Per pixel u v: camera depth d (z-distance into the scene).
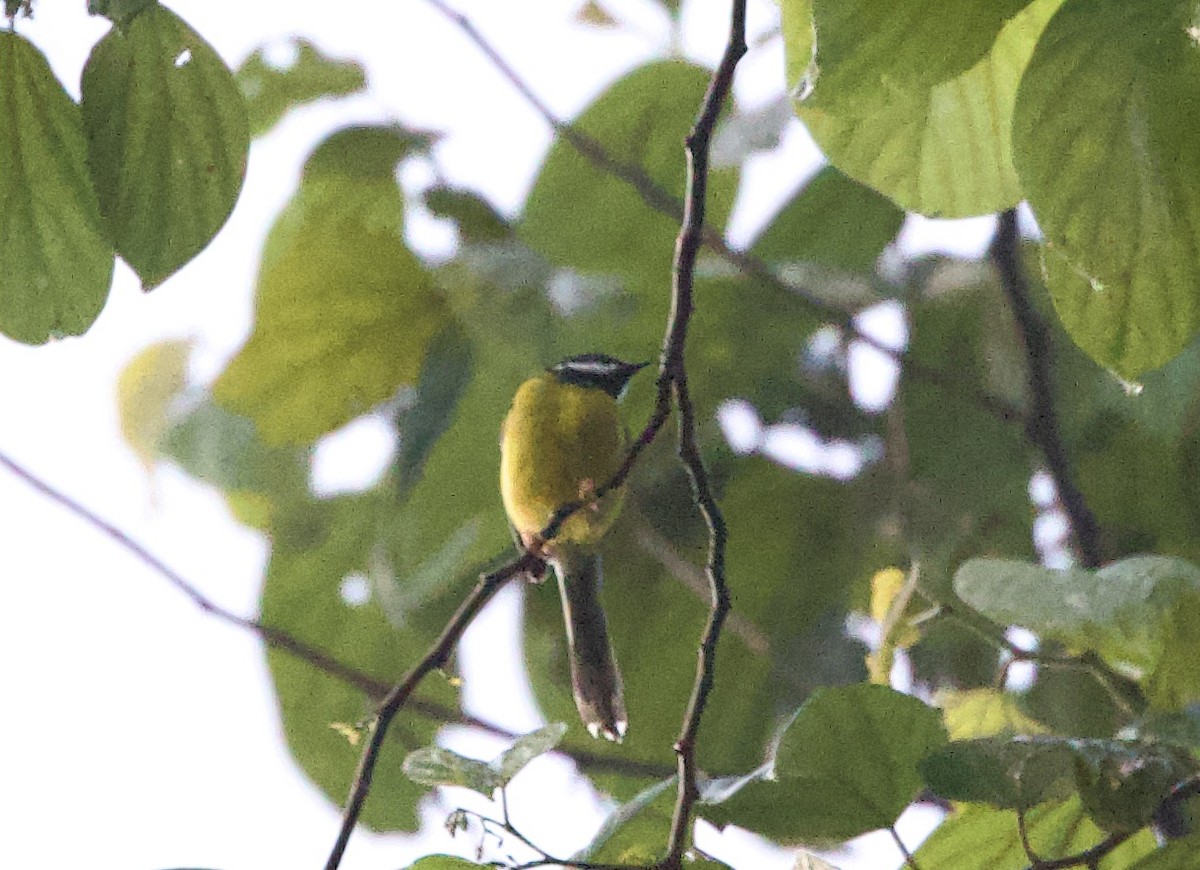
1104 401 10.07
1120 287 4.27
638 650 11.16
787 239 10.66
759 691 11.04
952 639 9.80
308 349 10.00
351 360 10.01
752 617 11.04
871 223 10.58
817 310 10.17
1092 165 4.18
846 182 10.48
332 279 9.85
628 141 10.25
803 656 10.76
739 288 10.53
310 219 9.84
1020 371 10.47
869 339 10.06
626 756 10.94
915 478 10.65
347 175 9.80
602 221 10.16
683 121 10.20
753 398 10.90
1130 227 4.21
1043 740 5.54
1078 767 5.37
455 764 5.71
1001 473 10.51
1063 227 4.21
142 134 5.02
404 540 10.63
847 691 5.73
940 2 4.26
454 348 9.70
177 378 10.27
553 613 11.09
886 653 7.17
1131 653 5.70
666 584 11.19
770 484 11.00
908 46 4.30
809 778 5.80
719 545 6.20
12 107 5.01
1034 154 4.19
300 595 11.01
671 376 6.09
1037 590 5.76
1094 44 4.13
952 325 10.66
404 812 10.70
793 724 5.77
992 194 5.38
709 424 10.94
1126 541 10.43
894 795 5.79
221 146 5.07
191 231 5.10
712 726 11.01
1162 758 5.34
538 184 10.12
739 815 5.83
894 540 10.84
